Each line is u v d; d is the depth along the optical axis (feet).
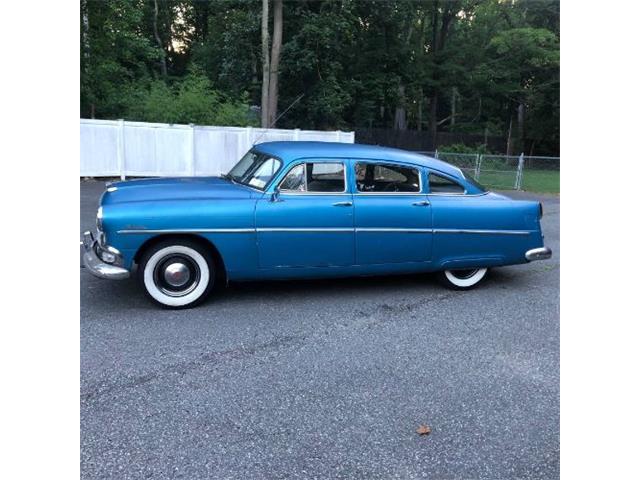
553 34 120.57
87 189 42.06
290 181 17.25
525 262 19.90
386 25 96.84
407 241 18.30
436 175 18.95
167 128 50.96
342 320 16.33
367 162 18.02
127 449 9.45
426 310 17.60
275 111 70.90
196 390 11.64
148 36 110.42
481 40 133.18
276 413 10.84
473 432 10.41
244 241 16.71
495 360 13.76
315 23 72.13
